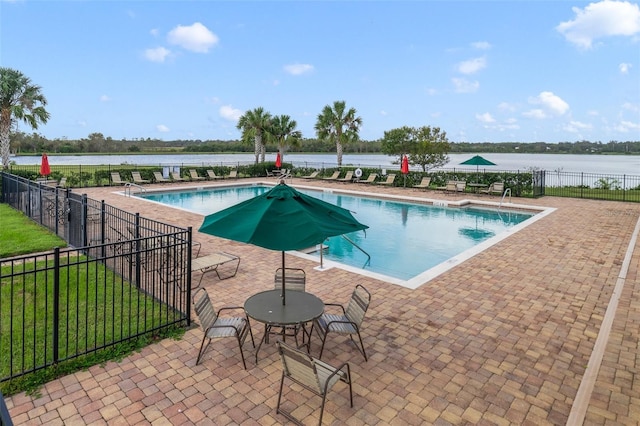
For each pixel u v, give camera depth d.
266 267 8.47
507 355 4.92
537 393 4.13
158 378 4.29
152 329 5.19
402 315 6.09
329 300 6.66
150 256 6.87
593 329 5.67
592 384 4.30
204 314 4.73
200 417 3.65
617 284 7.57
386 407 3.85
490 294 7.02
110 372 4.38
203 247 10.06
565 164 63.66
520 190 21.02
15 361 4.45
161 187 23.23
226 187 25.20
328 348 5.04
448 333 5.50
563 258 9.38
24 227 11.43
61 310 5.87
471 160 21.86
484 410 3.83
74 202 9.41
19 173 21.89
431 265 10.24
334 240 12.91
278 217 4.09
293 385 4.19
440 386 4.23
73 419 3.57
